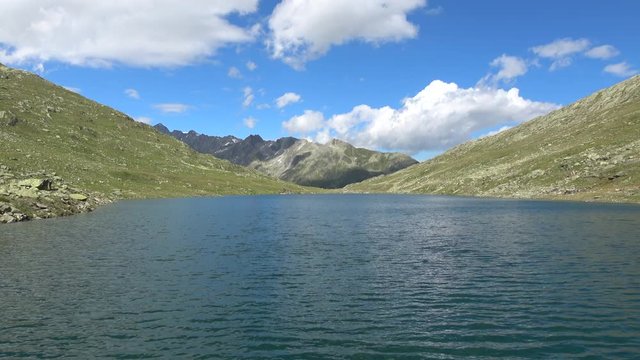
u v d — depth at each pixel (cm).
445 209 13662
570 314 2903
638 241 5947
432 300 3250
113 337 2505
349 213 12288
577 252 5178
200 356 2250
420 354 2280
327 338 2497
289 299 3269
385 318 2841
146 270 4234
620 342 2425
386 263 4662
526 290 3509
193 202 16450
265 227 8250
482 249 5547
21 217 8456
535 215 10394
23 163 15000
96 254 5047
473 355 2264
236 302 3188
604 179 17588
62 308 3017
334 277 3991
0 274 3994
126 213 10756
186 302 3180
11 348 2344
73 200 11256
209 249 5512
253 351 2316
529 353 2288
